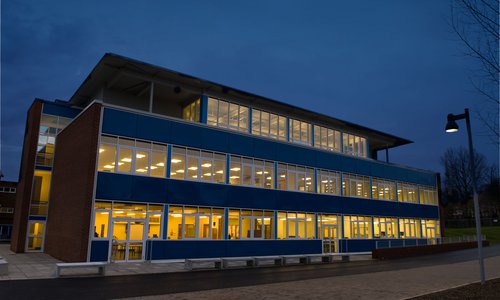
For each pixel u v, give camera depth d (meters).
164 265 20.34
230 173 25.58
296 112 32.06
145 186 21.72
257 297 11.08
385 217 36.41
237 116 28.69
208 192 24.19
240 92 27.91
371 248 34.03
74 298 11.02
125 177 21.11
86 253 19.31
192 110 28.25
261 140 27.77
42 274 16.00
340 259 27.50
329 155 32.44
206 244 23.52
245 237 25.55
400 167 39.56
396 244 36.75
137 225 21.20
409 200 39.84
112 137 21.12
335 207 31.80
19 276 15.38
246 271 19.00
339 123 35.00
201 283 14.34
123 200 20.83
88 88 27.70
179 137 23.59
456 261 25.98
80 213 20.05
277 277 16.53
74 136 23.22
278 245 27.19
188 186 23.38
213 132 25.23
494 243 50.41
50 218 26.36
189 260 19.05
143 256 21.11
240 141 26.52
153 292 12.15
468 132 14.57
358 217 33.75
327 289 12.69
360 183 34.72
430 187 43.38
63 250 22.05
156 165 22.41
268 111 30.56
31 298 11.01
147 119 22.50
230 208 25.11
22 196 27.94
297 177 29.61
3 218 46.88
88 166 20.06
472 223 72.81
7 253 26.72
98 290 12.43
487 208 80.75
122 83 26.16
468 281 14.84
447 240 40.38
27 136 30.17
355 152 36.88
